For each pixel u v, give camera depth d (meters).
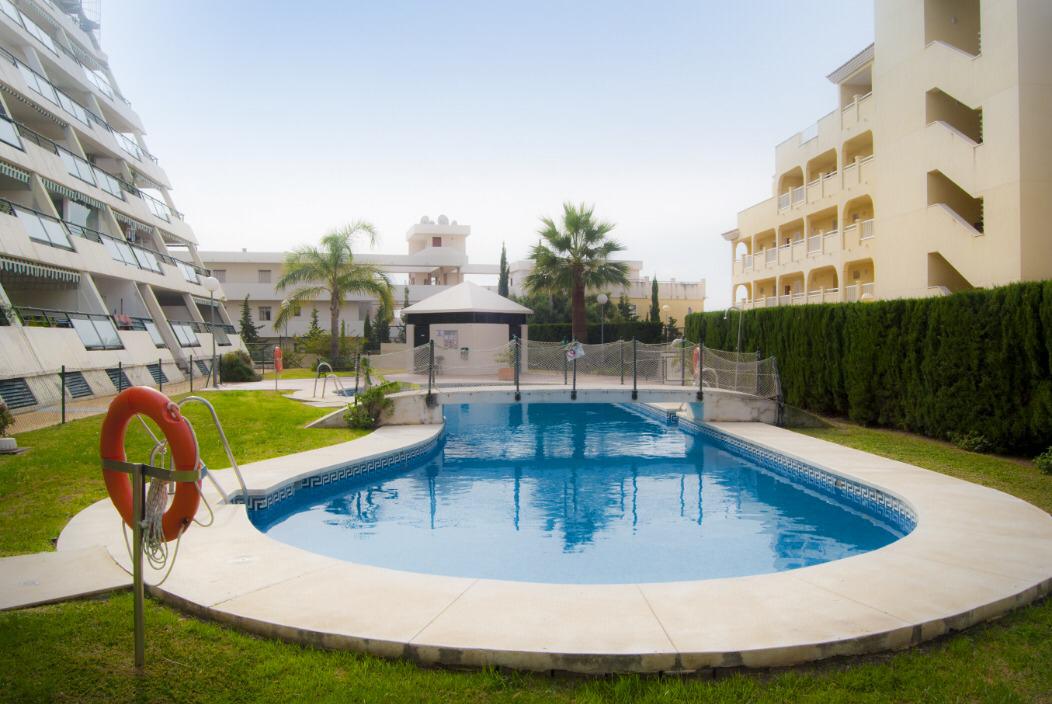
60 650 4.54
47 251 19.84
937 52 17.77
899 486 9.84
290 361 40.62
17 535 7.17
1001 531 7.52
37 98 23.00
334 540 9.01
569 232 32.16
